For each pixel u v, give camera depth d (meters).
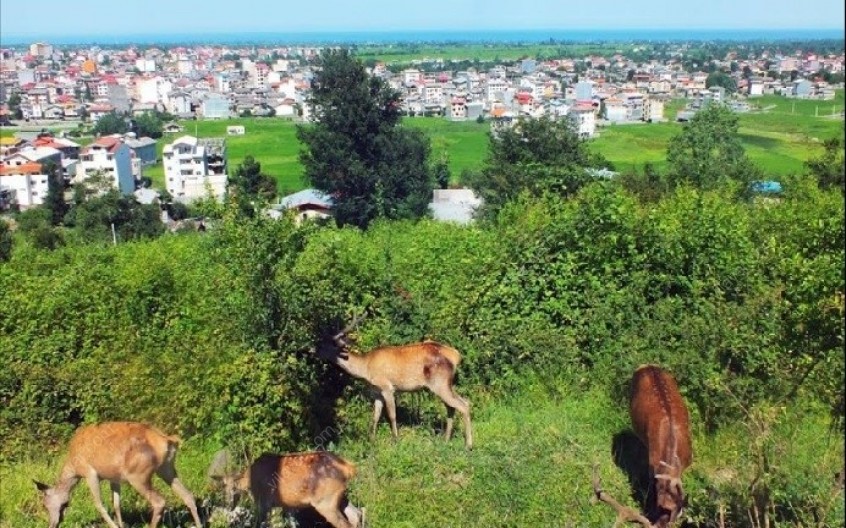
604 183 15.00
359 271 13.84
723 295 13.13
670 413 9.19
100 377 11.50
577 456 10.52
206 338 11.39
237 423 10.39
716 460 10.45
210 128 136.88
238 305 10.97
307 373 11.30
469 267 13.95
